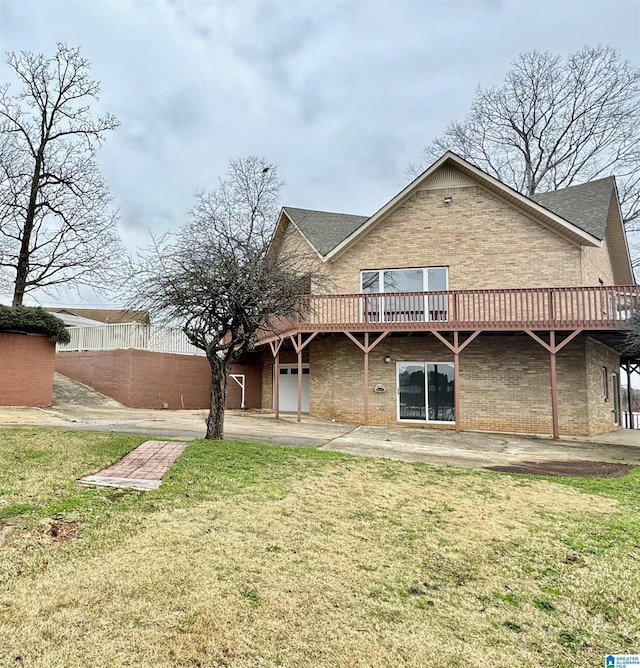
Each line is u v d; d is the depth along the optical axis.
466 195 16.23
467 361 15.41
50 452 7.36
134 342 18.88
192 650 2.90
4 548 4.07
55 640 2.91
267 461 7.71
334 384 16.67
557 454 10.71
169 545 4.36
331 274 17.05
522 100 28.45
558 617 3.60
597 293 14.12
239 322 9.28
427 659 2.97
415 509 5.90
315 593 3.71
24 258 19.31
